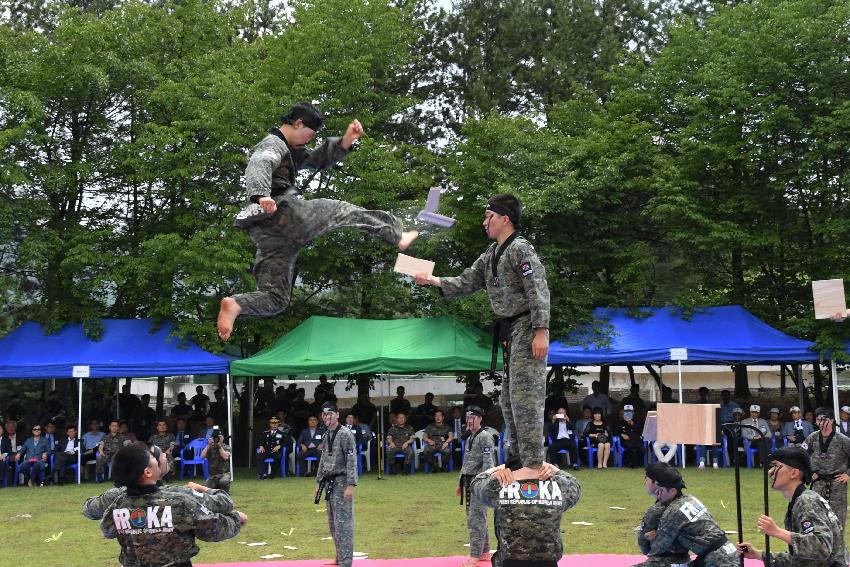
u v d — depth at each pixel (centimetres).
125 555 454
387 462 1770
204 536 461
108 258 1914
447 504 1323
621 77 2270
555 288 1927
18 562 932
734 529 1037
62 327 1875
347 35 2188
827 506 514
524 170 2006
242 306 425
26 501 1445
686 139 1945
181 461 1722
